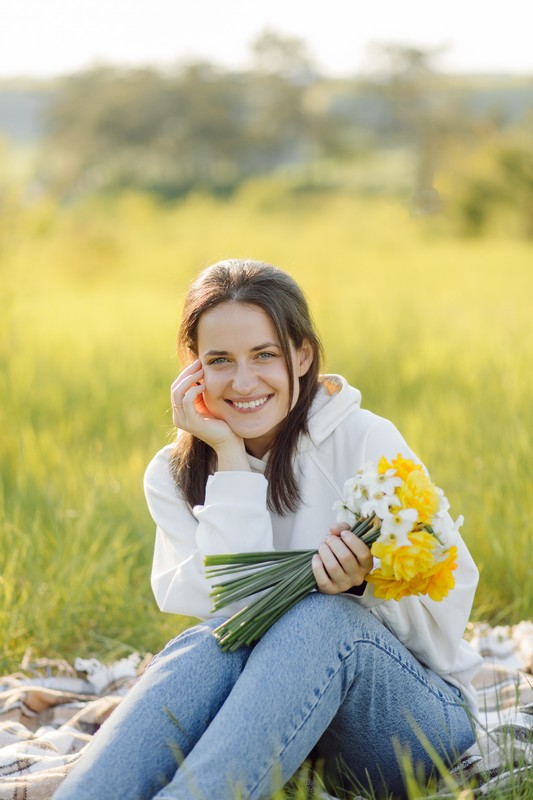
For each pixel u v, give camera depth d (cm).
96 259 3538
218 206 7838
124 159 11269
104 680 448
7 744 381
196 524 358
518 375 812
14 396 830
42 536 553
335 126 11344
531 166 3669
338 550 304
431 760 326
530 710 351
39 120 12075
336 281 2139
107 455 697
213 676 303
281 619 307
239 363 336
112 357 1045
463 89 11588
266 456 356
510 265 2473
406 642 339
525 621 486
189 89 11325
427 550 290
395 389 906
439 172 3891
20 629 485
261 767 285
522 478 591
